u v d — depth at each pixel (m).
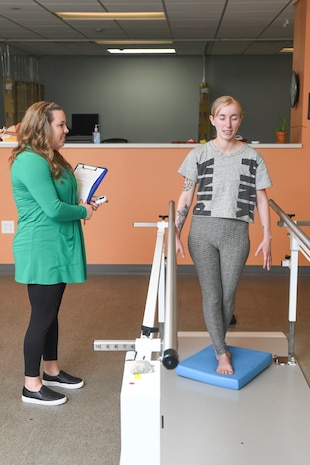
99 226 5.43
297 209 5.30
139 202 5.37
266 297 4.63
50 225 2.63
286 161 5.24
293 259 3.04
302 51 5.13
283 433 2.41
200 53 10.11
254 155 2.68
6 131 5.38
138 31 7.72
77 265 2.73
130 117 10.77
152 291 1.90
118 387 2.97
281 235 5.32
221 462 2.20
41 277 2.63
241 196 2.66
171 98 10.68
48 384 2.97
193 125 10.74
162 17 6.64
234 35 8.01
